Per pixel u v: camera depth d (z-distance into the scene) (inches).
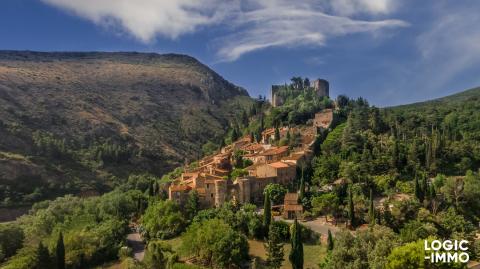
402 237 4003.4
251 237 4817.9
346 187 5757.9
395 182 6048.2
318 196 5462.6
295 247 3946.9
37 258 4296.3
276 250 3996.1
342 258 3540.8
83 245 4751.5
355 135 7027.6
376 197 5816.9
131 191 7106.3
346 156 6663.4
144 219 5654.5
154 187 7190.0
